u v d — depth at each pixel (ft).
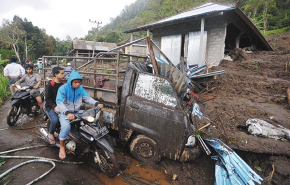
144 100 10.96
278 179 9.09
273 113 15.24
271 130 11.71
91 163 11.00
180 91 11.81
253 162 10.52
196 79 21.88
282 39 57.82
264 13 85.92
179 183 9.93
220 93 21.34
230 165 9.20
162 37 40.93
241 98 19.21
